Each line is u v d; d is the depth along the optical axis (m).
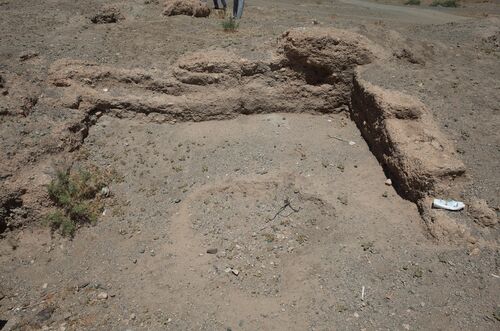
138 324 2.34
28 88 3.39
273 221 2.99
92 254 2.75
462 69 3.96
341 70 3.86
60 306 2.44
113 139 3.49
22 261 2.68
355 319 2.30
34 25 4.30
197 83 3.75
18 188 2.78
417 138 3.10
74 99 3.43
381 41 4.12
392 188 3.13
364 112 3.64
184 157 3.42
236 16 5.09
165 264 2.69
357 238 2.73
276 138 3.65
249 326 2.31
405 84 3.62
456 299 2.34
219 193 3.17
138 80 3.70
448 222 2.65
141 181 3.22
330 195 3.09
